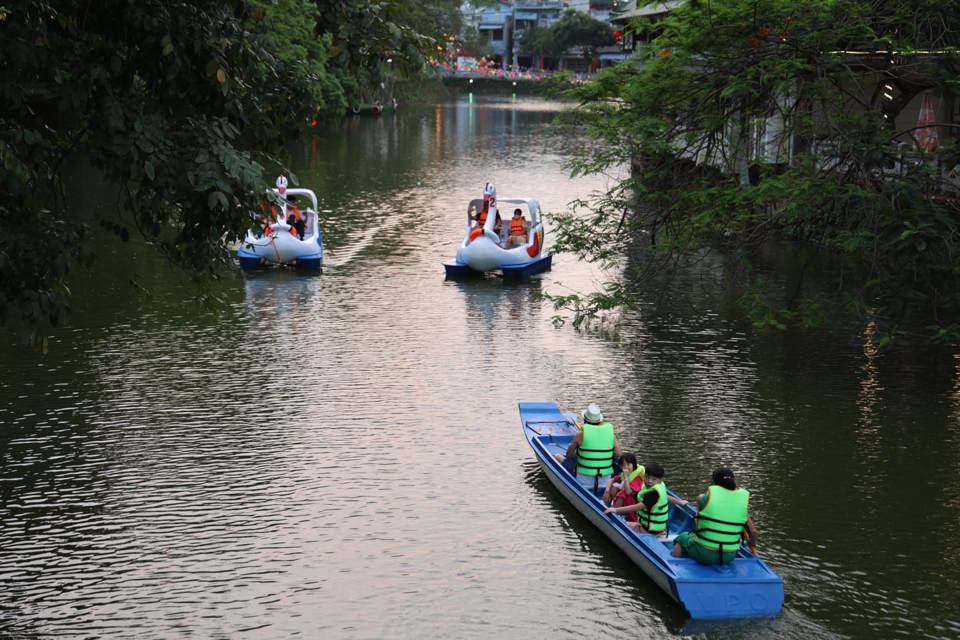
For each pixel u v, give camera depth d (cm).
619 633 1102
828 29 1942
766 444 1644
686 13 1988
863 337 2291
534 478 1526
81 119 908
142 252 3047
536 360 2114
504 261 2934
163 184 868
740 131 2142
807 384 1955
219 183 861
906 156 1922
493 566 1255
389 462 1569
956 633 1105
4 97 850
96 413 1742
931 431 1705
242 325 2353
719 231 2252
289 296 2662
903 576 1231
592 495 1352
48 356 2056
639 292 2727
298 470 1532
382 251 3328
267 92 1047
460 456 1599
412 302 2634
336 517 1383
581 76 16912
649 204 2522
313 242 3025
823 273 2925
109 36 888
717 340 2273
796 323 2406
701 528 1144
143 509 1395
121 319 2358
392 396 1870
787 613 1136
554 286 2852
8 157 796
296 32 6362
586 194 4772
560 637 1095
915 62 2008
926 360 2111
